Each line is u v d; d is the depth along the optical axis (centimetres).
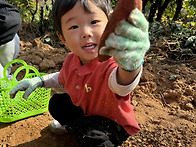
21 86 164
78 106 167
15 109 205
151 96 238
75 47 131
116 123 149
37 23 427
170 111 217
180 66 294
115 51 95
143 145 180
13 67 294
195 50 329
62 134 194
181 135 186
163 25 380
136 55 95
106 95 139
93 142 140
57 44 373
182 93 238
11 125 204
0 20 204
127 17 94
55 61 307
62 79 167
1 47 218
